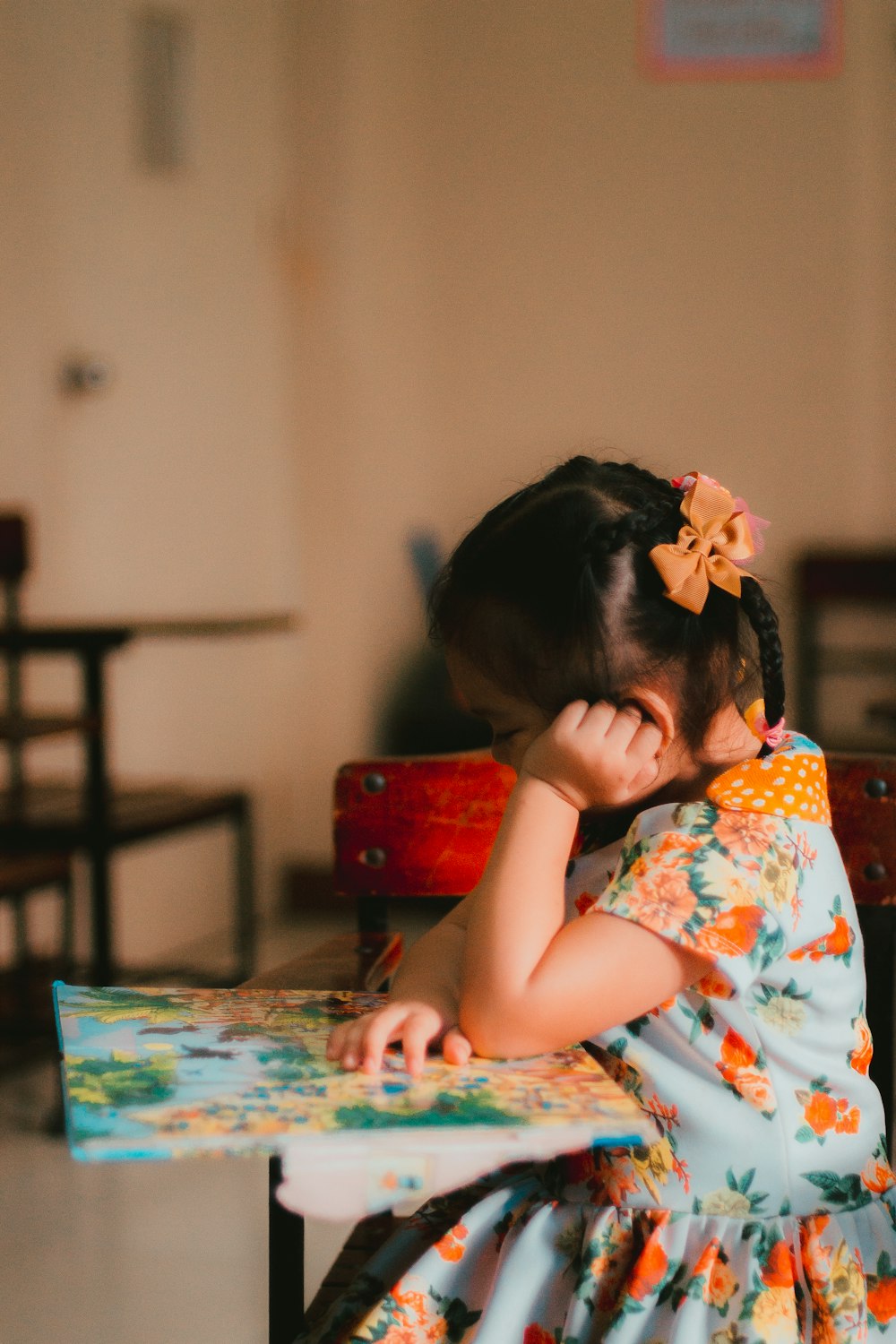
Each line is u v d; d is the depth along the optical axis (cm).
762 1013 85
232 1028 82
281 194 374
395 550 386
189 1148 63
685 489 91
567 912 91
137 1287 171
